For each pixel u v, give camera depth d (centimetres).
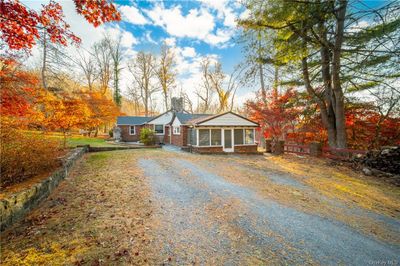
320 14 764
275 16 820
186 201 462
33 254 257
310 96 1183
